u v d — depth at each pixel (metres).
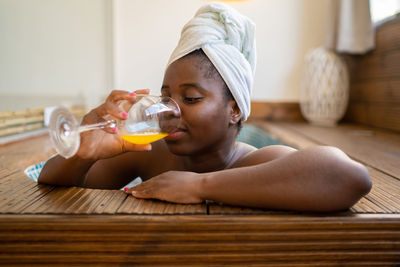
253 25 0.96
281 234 0.61
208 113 0.82
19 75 3.13
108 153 0.83
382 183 0.92
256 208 0.67
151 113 0.75
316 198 0.63
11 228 0.60
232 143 0.96
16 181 0.86
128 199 0.72
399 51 2.15
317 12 2.92
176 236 0.61
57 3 3.06
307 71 2.68
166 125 0.76
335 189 0.63
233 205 0.68
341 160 0.66
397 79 2.18
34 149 1.39
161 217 0.62
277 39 2.95
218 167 0.95
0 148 1.41
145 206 0.68
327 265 0.62
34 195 0.75
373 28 2.47
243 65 0.90
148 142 0.81
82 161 0.80
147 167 1.09
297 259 0.62
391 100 2.26
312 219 0.62
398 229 0.62
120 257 0.61
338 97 2.57
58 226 0.60
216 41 0.87
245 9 2.92
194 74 0.82
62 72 3.13
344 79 2.59
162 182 0.73
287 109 3.00
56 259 0.61
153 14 2.98
